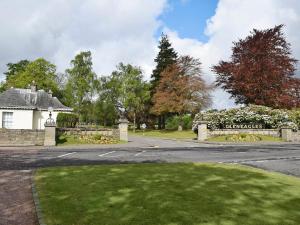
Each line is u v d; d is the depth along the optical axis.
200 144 30.05
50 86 65.56
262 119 35.59
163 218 7.07
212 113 36.41
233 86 43.75
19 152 20.23
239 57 45.22
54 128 27.25
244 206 7.94
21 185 9.81
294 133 34.06
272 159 16.95
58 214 7.31
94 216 7.19
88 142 29.31
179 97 55.06
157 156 18.11
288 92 42.59
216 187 9.54
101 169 12.30
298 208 7.94
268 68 42.06
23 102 38.78
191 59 55.47
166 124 68.38
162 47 66.38
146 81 66.94
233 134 34.94
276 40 44.38
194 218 7.09
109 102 70.19
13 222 6.96
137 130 69.62
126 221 6.91
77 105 56.22
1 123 37.41
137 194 8.67
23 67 74.69
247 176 11.34
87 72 56.16
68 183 9.88
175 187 9.43
